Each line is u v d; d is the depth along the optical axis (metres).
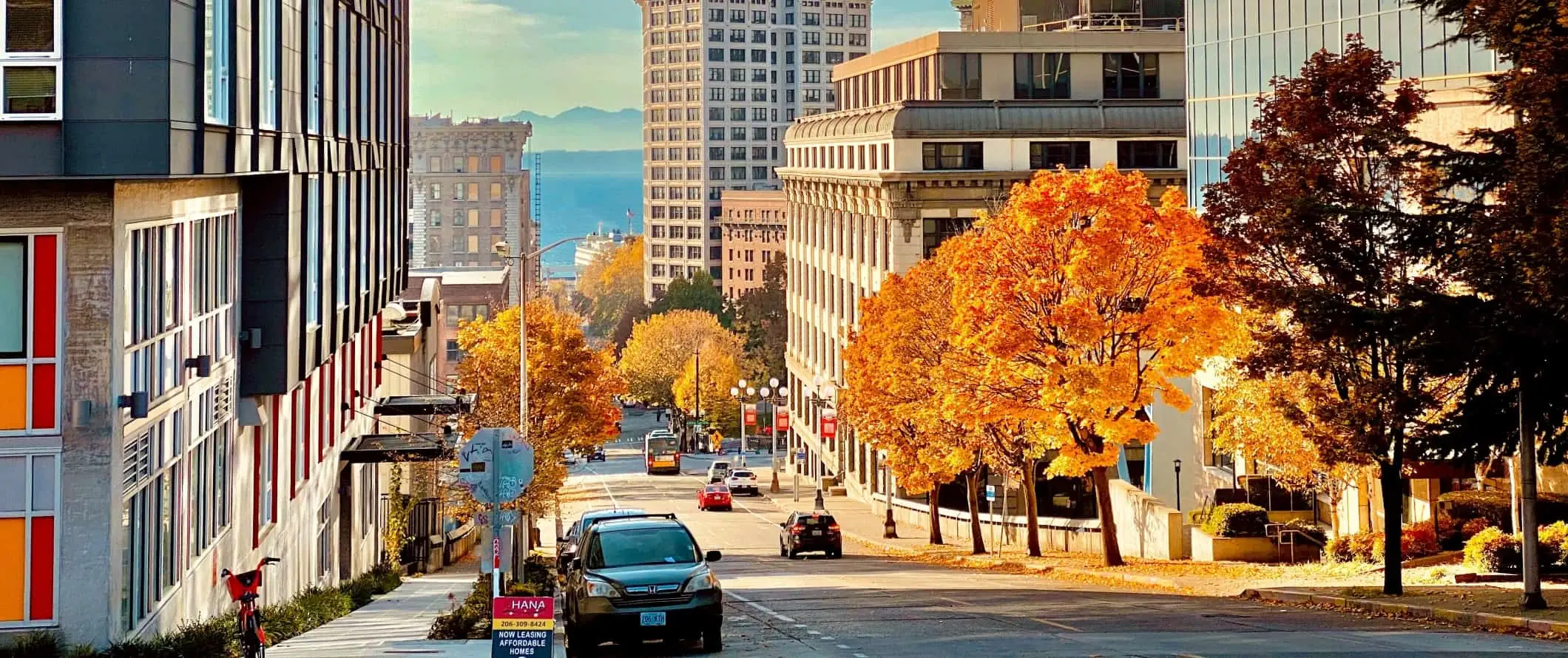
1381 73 29.25
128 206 20.88
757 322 186.38
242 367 29.20
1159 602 31.98
